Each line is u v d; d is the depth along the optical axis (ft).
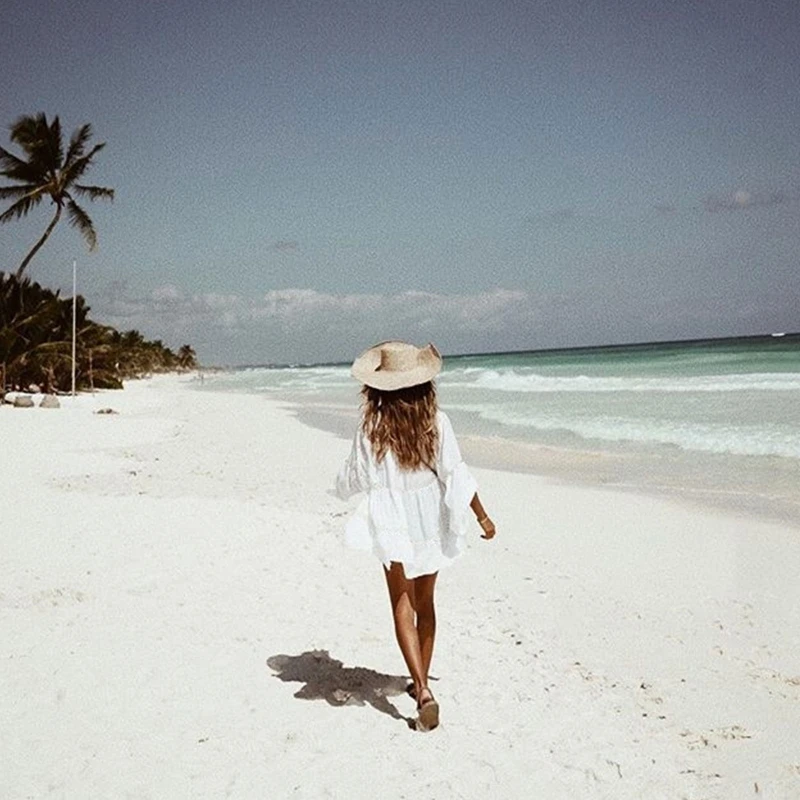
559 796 11.67
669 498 36.55
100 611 19.07
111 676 15.12
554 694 15.28
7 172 137.80
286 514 31.19
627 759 12.80
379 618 19.49
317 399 140.26
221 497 35.99
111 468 46.24
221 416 98.27
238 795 11.30
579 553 27.43
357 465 13.83
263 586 21.83
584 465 47.67
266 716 13.83
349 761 12.39
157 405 124.67
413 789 11.64
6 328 137.28
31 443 60.23
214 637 17.57
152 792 11.29
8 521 29.60
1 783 11.40
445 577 23.79
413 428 13.47
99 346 191.62
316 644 17.54
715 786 12.14
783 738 13.80
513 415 81.92
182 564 23.81
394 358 13.38
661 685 16.08
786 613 20.84
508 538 29.76
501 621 19.80
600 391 107.96
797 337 404.77
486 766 12.39
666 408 76.48
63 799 11.07
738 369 142.61
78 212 142.31
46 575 22.40
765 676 16.65
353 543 13.52
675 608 21.29
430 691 14.21
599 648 18.19
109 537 27.09
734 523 31.19
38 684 14.67
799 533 29.30
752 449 49.32
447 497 13.53
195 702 14.21
